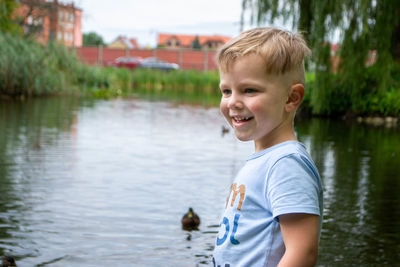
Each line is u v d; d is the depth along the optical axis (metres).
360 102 22.33
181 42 113.06
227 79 1.83
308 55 1.85
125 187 8.83
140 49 56.91
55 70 30.17
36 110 21.52
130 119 19.98
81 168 10.30
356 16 19.92
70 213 7.21
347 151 13.36
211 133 16.58
